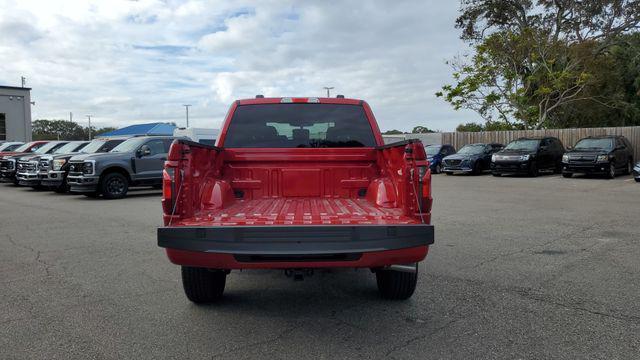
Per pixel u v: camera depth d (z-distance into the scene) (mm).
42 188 19016
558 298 4832
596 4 30828
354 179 5586
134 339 3893
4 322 4285
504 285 5293
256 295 5082
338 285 5441
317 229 3758
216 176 5332
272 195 5574
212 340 3871
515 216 10391
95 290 5238
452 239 7836
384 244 3795
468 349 3658
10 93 36906
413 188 4117
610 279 5473
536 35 30344
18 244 7754
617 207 11695
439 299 4848
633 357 3502
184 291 4945
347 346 3734
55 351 3666
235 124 5699
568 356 3523
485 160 25078
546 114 30844
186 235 3801
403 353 3596
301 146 5730
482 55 31375
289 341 3842
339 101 5816
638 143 25125
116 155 15141
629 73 34000
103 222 10102
